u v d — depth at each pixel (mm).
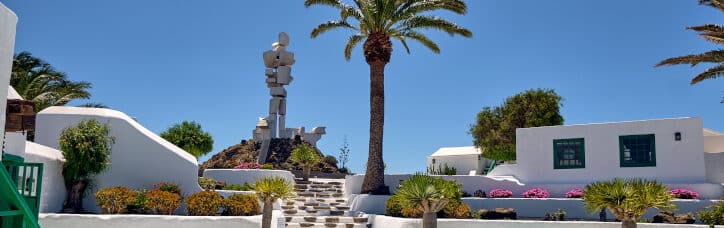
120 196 18688
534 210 22047
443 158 47625
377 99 26234
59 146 19453
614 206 15242
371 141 26016
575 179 24625
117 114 21172
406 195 17109
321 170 42156
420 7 25766
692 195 21281
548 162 25422
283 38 45469
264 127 45062
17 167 12406
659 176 22938
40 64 31125
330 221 22094
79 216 17250
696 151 22359
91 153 19234
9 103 12352
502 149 40969
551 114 39781
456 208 20797
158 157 21406
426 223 17000
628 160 23719
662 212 19641
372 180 25641
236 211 19562
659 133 23188
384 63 26328
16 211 8820
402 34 26859
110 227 17422
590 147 24516
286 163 40781
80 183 19438
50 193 18141
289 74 45594
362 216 23000
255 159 44531
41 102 29547
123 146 20891
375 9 25516
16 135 15352
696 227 17969
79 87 33094
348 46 28047
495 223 19422
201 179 24469
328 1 26156
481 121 43000
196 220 18078
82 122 19734
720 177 22609
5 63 10539
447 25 25688
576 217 21312
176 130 34438
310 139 47594
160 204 18875
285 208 24000
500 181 25297
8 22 10625
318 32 27203
